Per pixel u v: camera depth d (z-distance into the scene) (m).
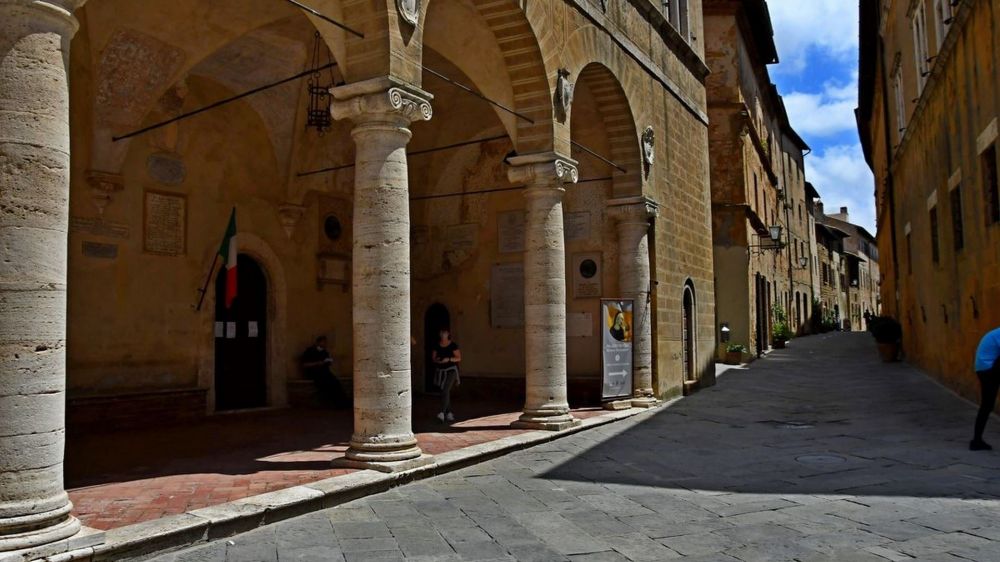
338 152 15.51
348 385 15.55
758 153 31.52
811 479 7.83
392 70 8.10
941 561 5.03
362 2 8.23
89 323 11.17
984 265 11.89
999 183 10.75
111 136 11.33
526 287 11.60
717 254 26.69
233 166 13.58
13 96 4.81
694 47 19.25
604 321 13.88
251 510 5.98
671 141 16.91
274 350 14.23
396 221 8.15
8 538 4.52
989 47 10.81
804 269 48.81
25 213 4.80
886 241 29.30
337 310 15.65
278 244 14.41
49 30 4.99
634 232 14.87
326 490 6.75
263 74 13.21
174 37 11.00
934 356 17.56
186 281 12.65
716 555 5.28
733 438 10.86
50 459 4.81
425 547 5.48
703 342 18.42
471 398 16.38
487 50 11.34
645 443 10.43
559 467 8.68
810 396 16.47
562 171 11.44
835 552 5.29
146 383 11.94
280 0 11.09
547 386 11.36
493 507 6.73
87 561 4.77
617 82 14.04
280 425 11.84
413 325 17.16
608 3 13.78
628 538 5.73
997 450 9.02
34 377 4.76
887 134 24.39
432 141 16.70
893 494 7.00
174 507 6.23
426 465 8.04
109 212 11.48
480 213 16.69
